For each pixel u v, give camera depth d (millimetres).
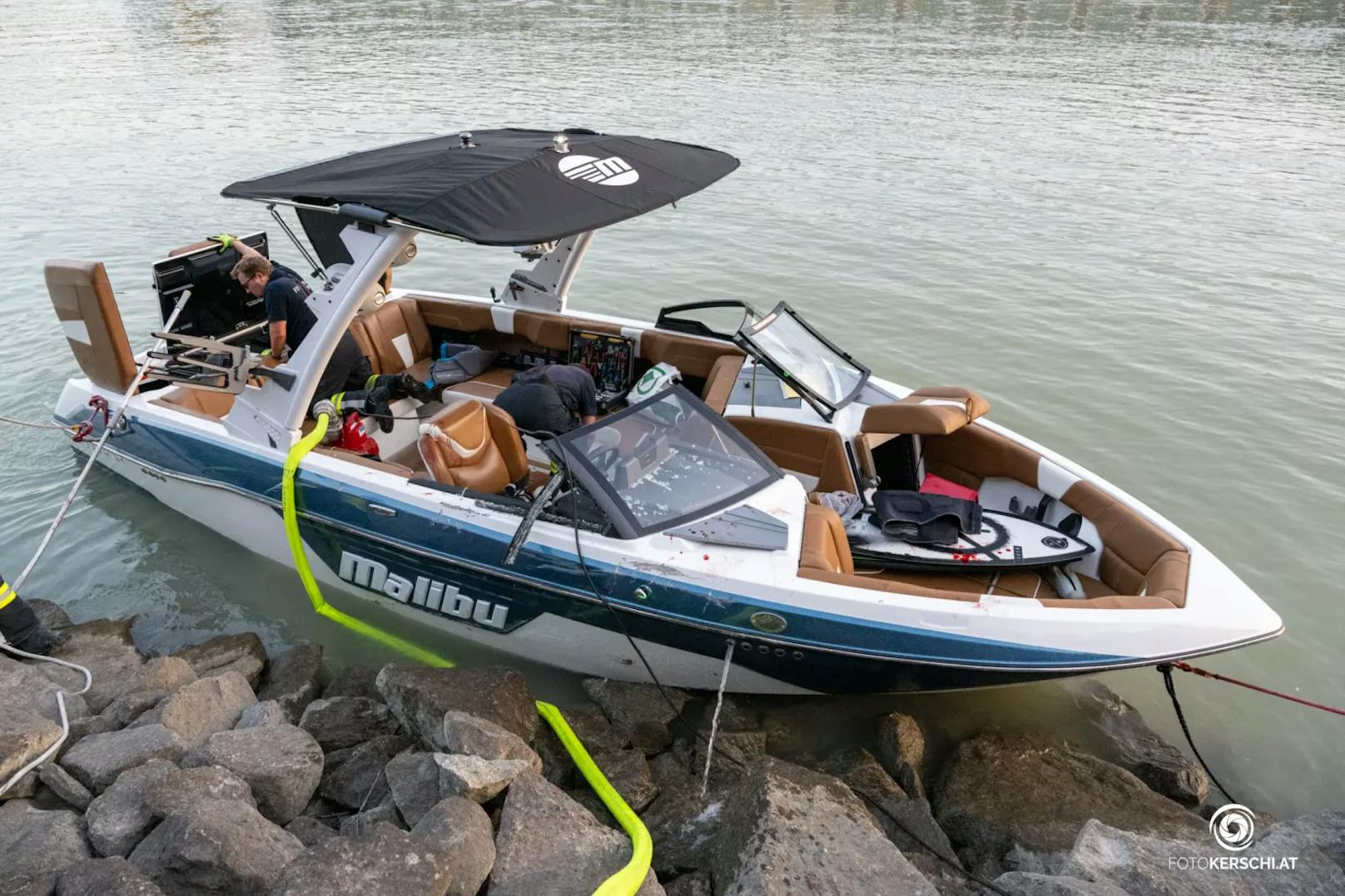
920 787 4621
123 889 3252
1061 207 14469
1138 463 7660
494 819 4043
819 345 6203
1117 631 4367
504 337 7559
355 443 5898
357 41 29984
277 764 4168
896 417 5395
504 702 4707
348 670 5277
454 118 18812
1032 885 3746
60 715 4551
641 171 5648
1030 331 10125
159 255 11516
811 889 3459
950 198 14828
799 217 13727
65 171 15031
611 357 7043
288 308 5898
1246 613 4473
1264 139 18766
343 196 5059
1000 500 5848
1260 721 5195
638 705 5043
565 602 4914
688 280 11398
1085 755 4750
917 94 22766
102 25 34969
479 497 4992
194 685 4711
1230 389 8891
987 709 5203
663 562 4609
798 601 4465
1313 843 4105
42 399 8289
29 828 3734
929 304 10766
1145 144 18359
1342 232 13406
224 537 6438
